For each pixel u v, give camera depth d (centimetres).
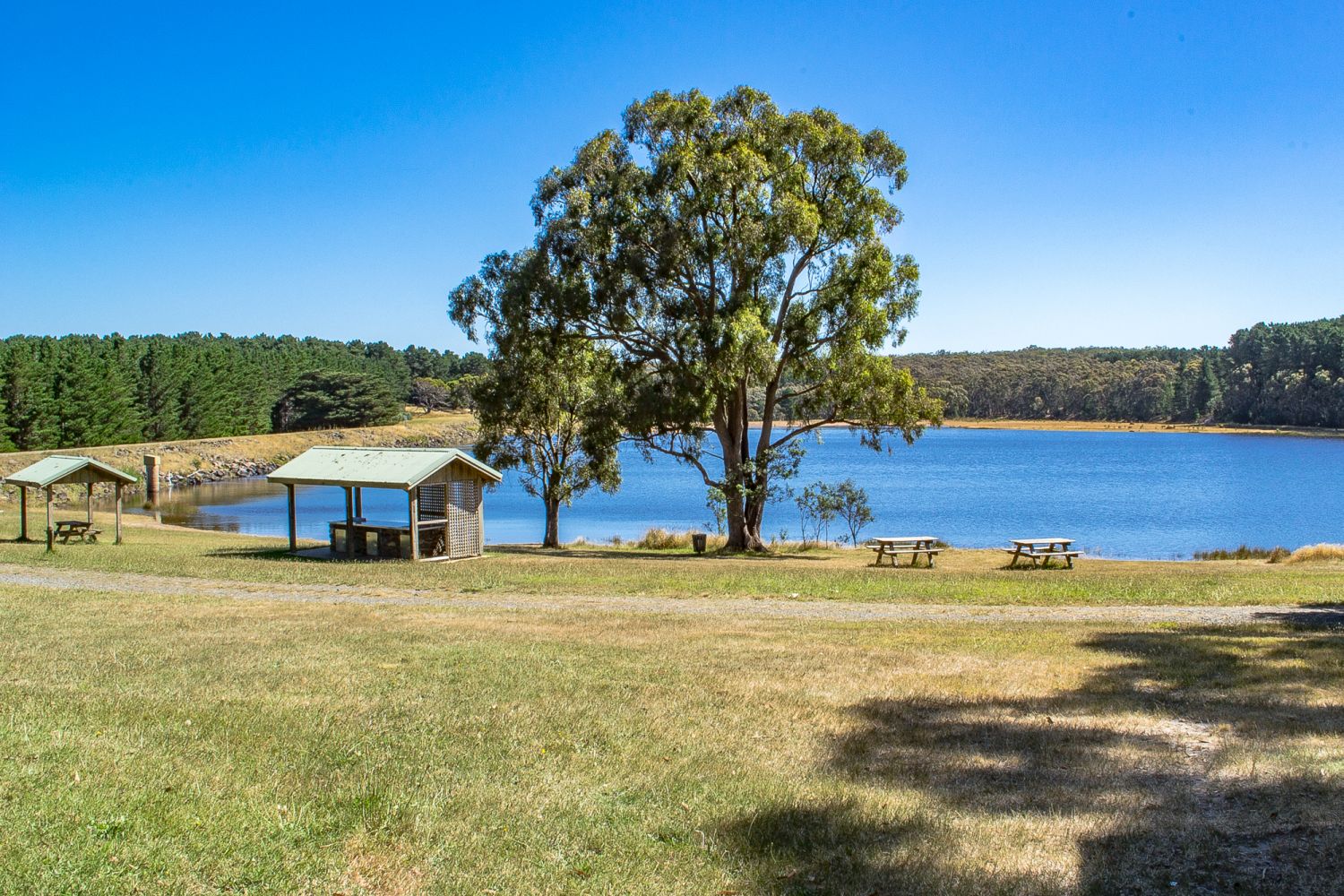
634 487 8794
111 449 8275
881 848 578
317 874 529
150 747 745
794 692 977
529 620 1508
